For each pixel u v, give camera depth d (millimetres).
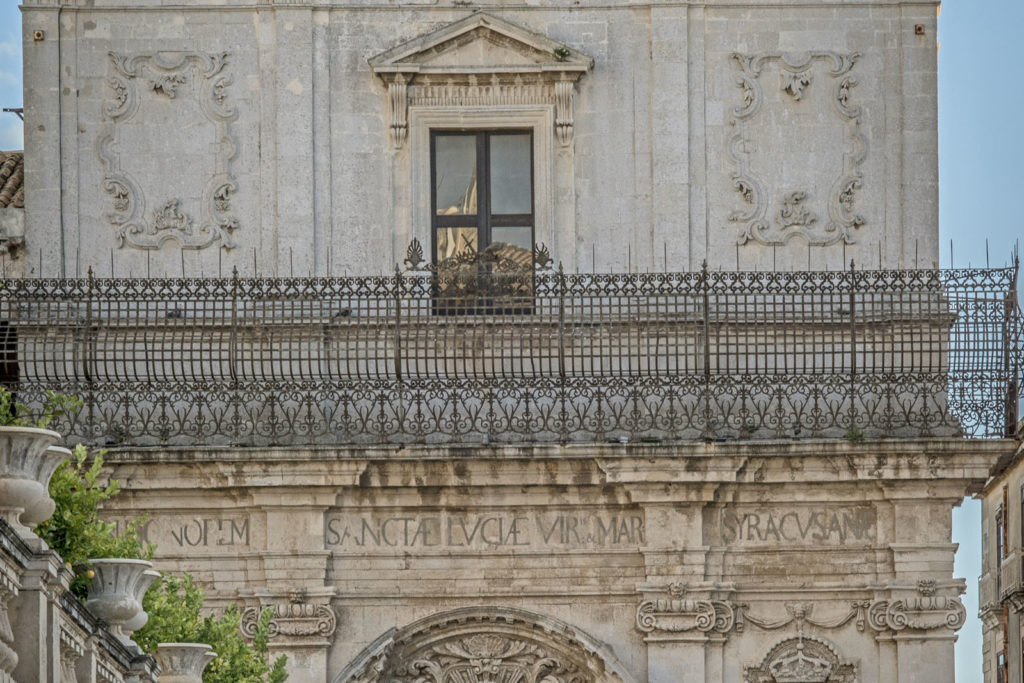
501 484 77562
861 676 77438
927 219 80812
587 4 81562
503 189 81500
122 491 77000
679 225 80938
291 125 81312
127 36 81625
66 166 81188
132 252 81062
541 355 76750
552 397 77000
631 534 78000
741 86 81438
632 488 77250
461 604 78062
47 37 81438
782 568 77688
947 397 78625
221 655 63719
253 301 76625
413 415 79000
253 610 77312
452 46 81250
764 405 79000
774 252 80938
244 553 77562
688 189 81062
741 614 77688
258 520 77750
